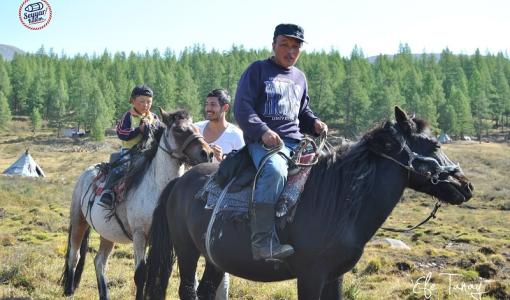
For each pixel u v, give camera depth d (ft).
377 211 14.30
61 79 418.10
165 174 20.74
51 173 160.66
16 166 138.31
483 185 125.39
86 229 25.46
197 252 16.89
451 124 311.27
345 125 320.09
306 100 16.33
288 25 15.06
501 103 371.35
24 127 364.99
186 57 523.29
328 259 13.96
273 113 15.01
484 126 335.47
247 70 15.25
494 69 492.54
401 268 34.50
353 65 406.41
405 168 14.33
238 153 15.34
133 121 22.81
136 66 470.80
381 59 526.57
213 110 21.59
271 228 13.98
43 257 31.94
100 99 331.36
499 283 27.76
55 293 24.72
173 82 368.68
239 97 14.87
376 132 14.51
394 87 345.10
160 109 20.85
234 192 14.97
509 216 75.31
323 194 14.07
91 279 28.71
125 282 27.63
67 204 77.71
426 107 304.71
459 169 14.42
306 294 14.05
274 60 15.53
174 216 17.07
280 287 26.35
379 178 14.33
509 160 194.08
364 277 31.17
